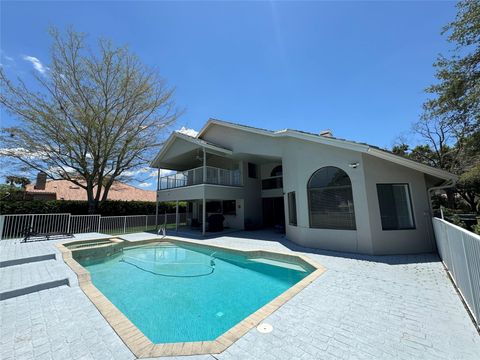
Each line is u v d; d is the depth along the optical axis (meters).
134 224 17.31
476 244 3.11
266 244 10.09
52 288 5.24
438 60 10.53
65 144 15.34
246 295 5.61
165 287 6.20
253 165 17.20
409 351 2.75
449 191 17.97
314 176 9.24
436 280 5.15
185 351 2.77
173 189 15.96
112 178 18.53
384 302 4.10
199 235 13.35
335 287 4.83
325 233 8.75
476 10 8.57
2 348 2.93
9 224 12.30
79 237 12.48
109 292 5.86
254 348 2.82
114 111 17.31
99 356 2.76
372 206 7.79
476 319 3.25
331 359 2.61
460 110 10.41
